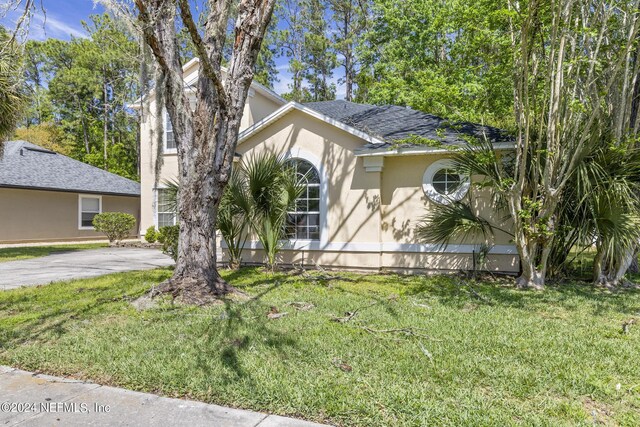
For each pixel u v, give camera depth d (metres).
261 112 15.49
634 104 8.24
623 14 7.40
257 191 9.05
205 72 5.96
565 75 7.39
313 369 3.69
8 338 4.66
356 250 9.53
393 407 2.99
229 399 3.19
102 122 30.34
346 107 13.21
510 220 8.70
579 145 6.62
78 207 19.62
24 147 20.28
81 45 24.08
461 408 2.98
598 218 7.22
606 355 4.03
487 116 8.62
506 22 7.12
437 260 9.27
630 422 2.82
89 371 3.75
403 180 9.55
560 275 8.48
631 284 7.90
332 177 9.79
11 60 5.79
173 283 6.47
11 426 2.82
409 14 18.89
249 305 5.94
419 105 10.09
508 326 4.99
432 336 4.59
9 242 16.75
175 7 5.73
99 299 6.52
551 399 3.14
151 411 3.04
